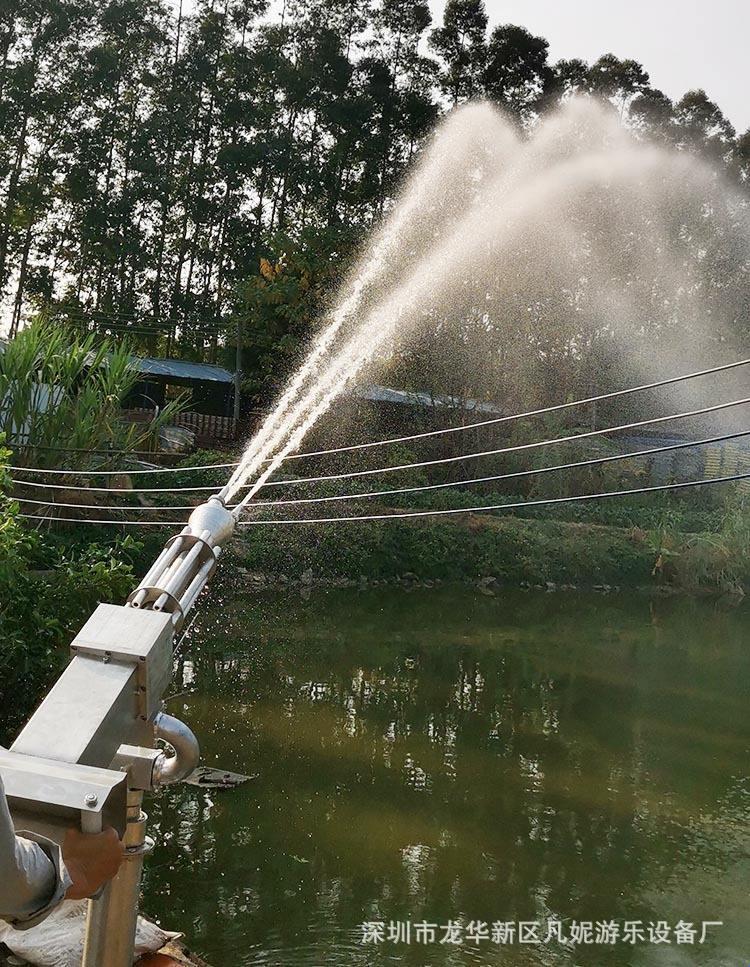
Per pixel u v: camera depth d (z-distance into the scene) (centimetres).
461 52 2917
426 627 1285
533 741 805
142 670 128
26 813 102
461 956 447
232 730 773
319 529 1574
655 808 662
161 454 1669
